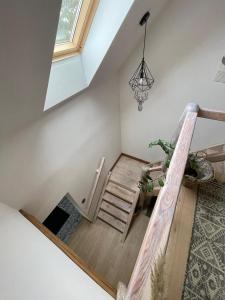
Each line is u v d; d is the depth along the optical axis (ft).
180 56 8.63
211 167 7.41
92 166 10.80
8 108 4.24
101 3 5.55
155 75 9.62
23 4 2.82
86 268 5.52
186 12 7.50
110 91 10.08
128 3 5.23
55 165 7.55
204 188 7.52
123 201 12.59
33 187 6.76
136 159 14.33
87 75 7.20
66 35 6.16
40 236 5.69
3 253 3.91
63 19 5.65
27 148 5.92
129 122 12.37
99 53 6.54
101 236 12.17
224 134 10.27
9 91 3.85
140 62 9.48
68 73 6.39
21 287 3.43
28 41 3.36
